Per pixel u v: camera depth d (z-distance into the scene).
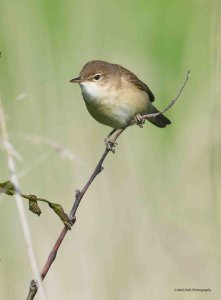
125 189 11.91
